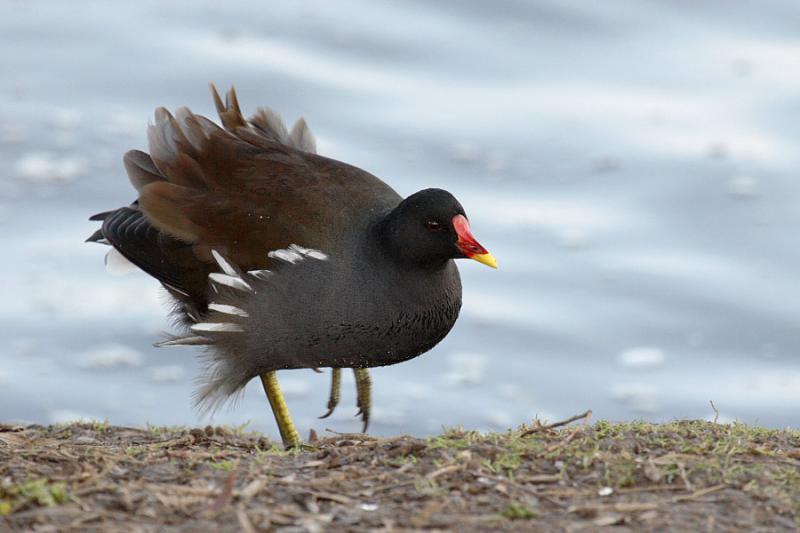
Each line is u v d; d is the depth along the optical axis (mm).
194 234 9156
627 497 6309
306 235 8906
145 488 6289
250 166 9250
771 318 16484
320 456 7203
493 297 16969
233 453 7324
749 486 6426
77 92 20859
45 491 6102
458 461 6715
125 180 18750
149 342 15828
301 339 8961
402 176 18766
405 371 15656
